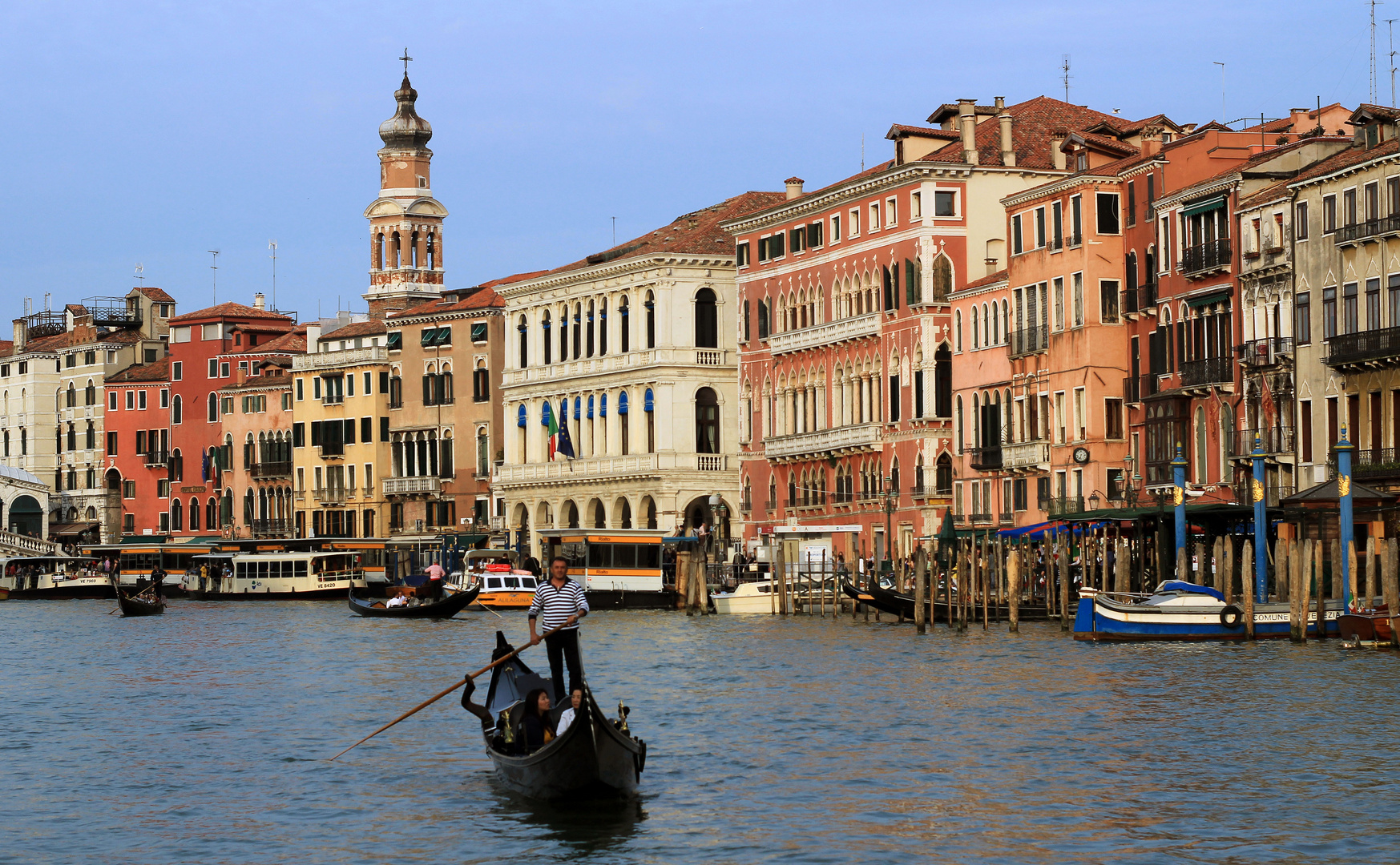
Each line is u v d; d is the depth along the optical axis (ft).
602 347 360.48
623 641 206.49
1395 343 192.65
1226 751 108.88
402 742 118.21
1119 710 127.03
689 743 115.65
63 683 163.32
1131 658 160.56
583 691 93.04
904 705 132.77
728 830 89.56
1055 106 305.12
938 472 285.02
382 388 417.49
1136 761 106.52
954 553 239.09
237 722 131.03
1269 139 236.43
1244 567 171.83
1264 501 181.78
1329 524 181.06
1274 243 214.48
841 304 309.83
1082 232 248.52
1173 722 120.57
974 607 217.77
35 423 494.59
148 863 85.40
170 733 125.39
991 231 288.30
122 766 110.63
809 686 147.13
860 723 123.65
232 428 449.89
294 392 432.25
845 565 300.61
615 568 284.61
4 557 409.69
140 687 158.10
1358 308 200.85
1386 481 192.54
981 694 137.80
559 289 369.91
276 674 169.37
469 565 343.46
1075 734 116.57
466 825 91.30
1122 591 186.29
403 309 420.77
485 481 393.91
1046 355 257.55
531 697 99.19
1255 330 218.18
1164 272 237.25
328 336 428.56
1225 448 223.92
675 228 363.15
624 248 363.76
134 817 95.20
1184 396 229.45
